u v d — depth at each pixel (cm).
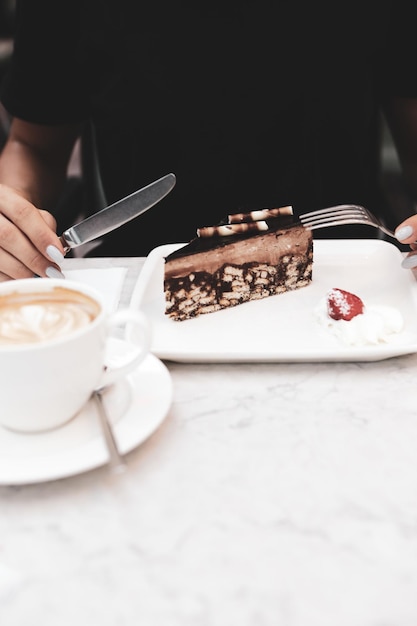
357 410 63
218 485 56
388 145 137
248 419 62
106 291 83
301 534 52
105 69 109
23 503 55
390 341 73
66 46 110
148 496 55
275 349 70
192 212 112
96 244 123
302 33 105
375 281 84
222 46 105
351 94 110
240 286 81
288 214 84
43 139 115
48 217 87
